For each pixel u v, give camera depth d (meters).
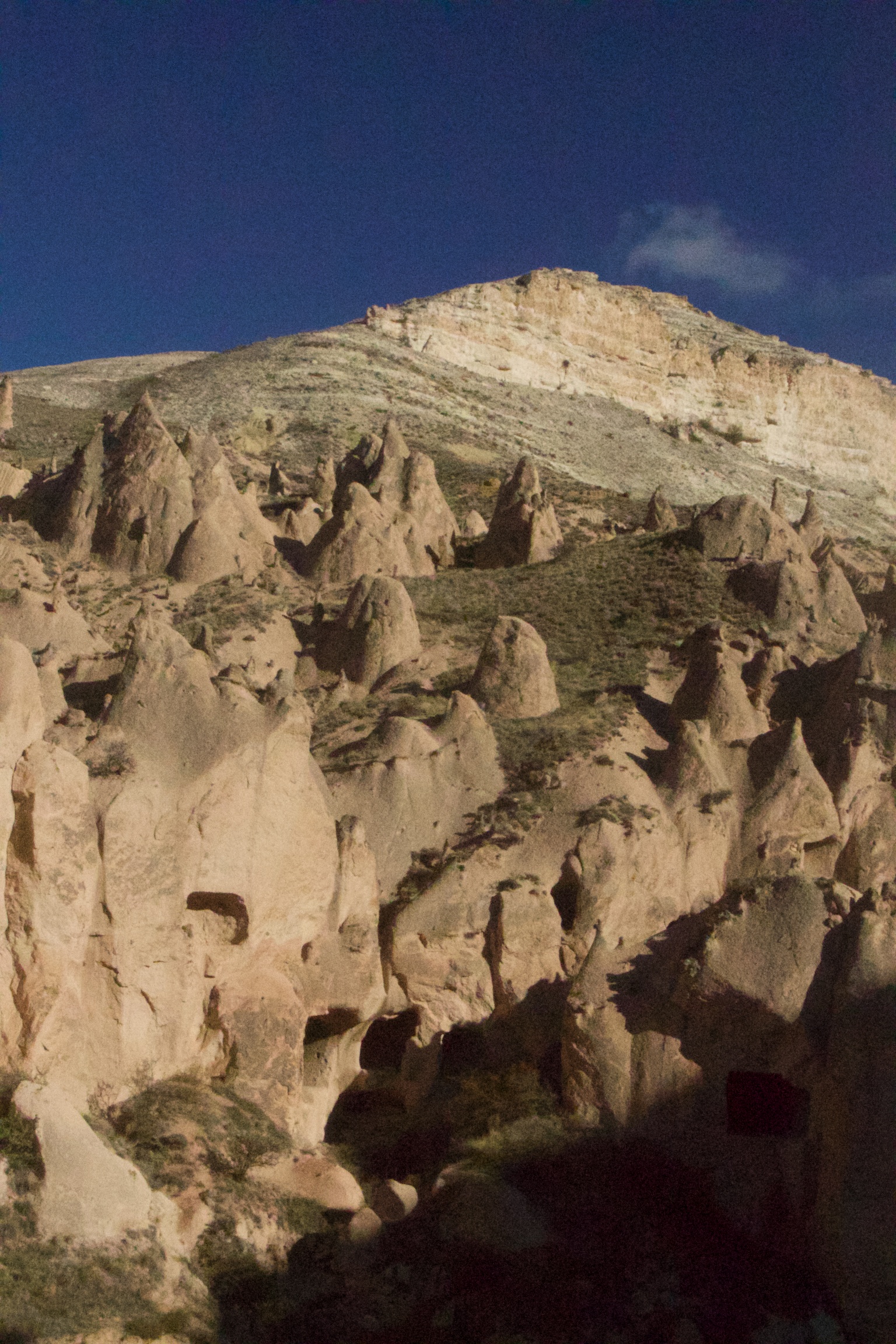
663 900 26.58
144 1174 18.98
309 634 38.38
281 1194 20.23
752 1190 21.05
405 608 36.69
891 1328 18.70
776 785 29.03
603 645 37.62
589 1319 19.17
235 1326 18.03
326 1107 23.78
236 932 22.22
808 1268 19.98
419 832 27.61
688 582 40.16
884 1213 19.11
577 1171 21.61
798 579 38.25
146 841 20.95
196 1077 21.44
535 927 25.38
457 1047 26.08
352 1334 18.72
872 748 30.53
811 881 22.09
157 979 20.70
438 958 25.31
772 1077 21.53
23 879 19.38
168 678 22.77
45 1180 17.19
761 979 21.44
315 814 23.94
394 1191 21.22
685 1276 19.83
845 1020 20.25
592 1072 22.56
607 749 29.55
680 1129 21.77
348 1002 23.52
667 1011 22.42
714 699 31.75
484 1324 19.12
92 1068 19.86
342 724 32.12
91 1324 16.42
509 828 27.12
